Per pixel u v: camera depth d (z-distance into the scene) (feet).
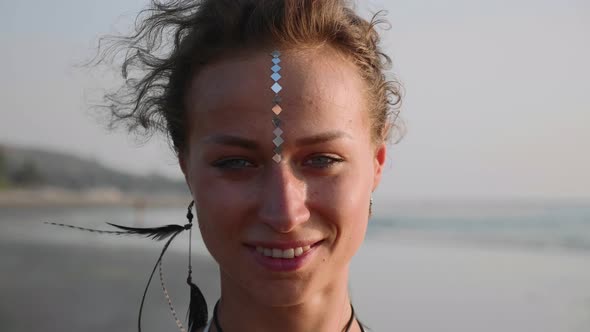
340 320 6.26
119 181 379.96
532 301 36.29
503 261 55.31
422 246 68.33
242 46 5.72
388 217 107.04
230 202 5.61
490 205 139.85
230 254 5.74
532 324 30.48
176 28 6.66
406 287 39.73
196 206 5.98
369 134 6.16
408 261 54.75
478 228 88.94
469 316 31.65
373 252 62.49
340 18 6.06
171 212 185.88
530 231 83.97
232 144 5.57
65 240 80.02
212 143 5.67
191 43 6.05
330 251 5.70
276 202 5.43
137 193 343.87
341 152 5.63
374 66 6.41
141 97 7.29
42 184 356.59
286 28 5.68
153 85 7.11
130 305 34.45
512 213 111.14
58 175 377.30
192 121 6.05
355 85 5.95
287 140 5.48
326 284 5.85
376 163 6.66
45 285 43.06
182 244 71.00
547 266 52.24
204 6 6.12
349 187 5.66
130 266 51.55
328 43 5.88
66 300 37.04
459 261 54.95
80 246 71.26
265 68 5.61
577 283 42.80
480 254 60.59
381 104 6.56
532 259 56.85
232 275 5.82
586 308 34.01
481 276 45.65
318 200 5.56
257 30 5.71
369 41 6.34
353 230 5.75
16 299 37.68
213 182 5.71
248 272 5.68
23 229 102.73
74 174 385.29
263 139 5.49
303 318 6.01
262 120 5.51
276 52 5.65
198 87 5.94
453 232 84.38
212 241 5.81
